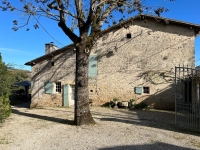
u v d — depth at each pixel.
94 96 15.11
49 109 14.18
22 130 7.73
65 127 8.11
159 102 14.02
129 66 14.59
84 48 8.29
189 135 6.93
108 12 8.56
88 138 6.60
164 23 14.02
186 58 13.79
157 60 14.16
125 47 14.69
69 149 5.62
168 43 14.05
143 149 5.56
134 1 8.66
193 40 13.74
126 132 7.31
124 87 14.63
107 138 6.58
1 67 9.15
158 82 14.10
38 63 16.12
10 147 5.83
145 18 14.27
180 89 13.54
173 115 11.37
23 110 13.91
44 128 8.03
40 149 5.66
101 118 10.22
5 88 9.28
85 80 8.39
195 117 8.29
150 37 14.33
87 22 8.09
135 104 14.23
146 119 10.06
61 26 8.53
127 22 14.42
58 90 15.91
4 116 9.30
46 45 17.31
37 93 16.00
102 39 15.03
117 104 14.38
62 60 15.70
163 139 6.47
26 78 21.30
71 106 15.69
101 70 15.02
